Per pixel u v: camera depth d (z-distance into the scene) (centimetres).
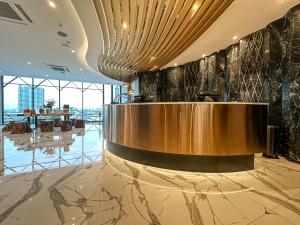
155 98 931
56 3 357
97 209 199
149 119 320
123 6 332
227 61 563
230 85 546
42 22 430
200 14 360
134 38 496
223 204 211
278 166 336
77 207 202
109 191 240
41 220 179
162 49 586
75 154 423
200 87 701
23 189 244
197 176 291
